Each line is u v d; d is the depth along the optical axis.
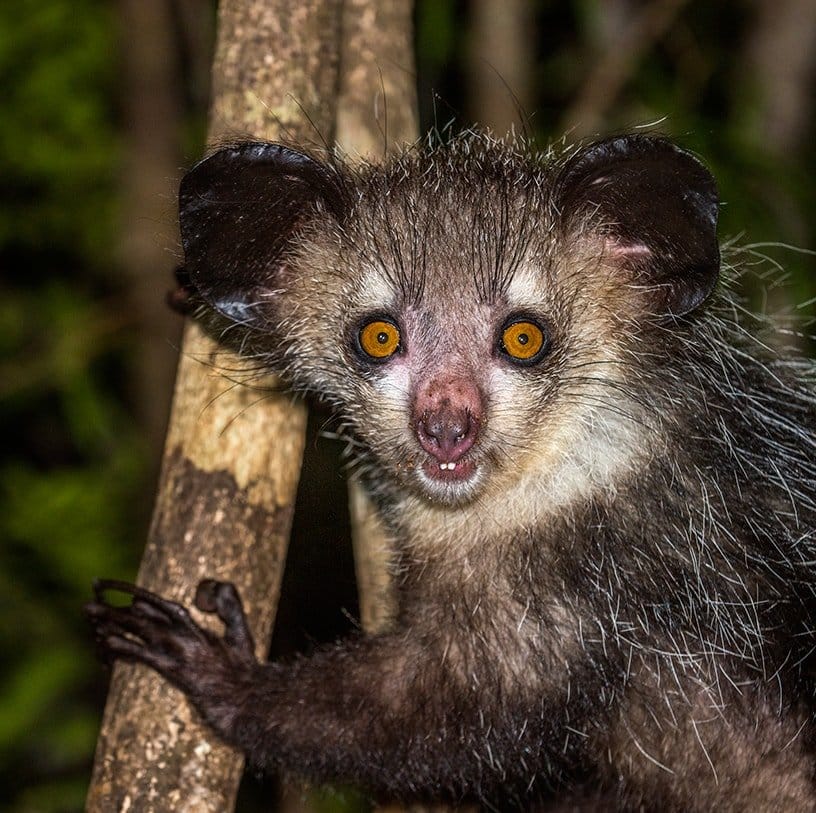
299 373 8.90
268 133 8.40
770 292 11.69
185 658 8.25
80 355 14.89
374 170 8.93
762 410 9.16
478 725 8.62
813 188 14.16
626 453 8.75
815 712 8.93
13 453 16.41
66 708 14.15
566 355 8.54
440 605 8.78
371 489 9.48
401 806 9.50
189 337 8.66
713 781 9.22
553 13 15.52
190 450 8.23
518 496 8.80
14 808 13.66
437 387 8.28
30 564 14.51
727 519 8.90
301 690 8.57
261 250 8.79
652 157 8.20
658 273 8.52
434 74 14.10
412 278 8.42
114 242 15.12
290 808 12.34
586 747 9.26
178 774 8.20
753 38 14.68
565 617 8.70
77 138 14.94
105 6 14.96
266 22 8.38
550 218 8.55
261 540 8.23
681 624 8.91
